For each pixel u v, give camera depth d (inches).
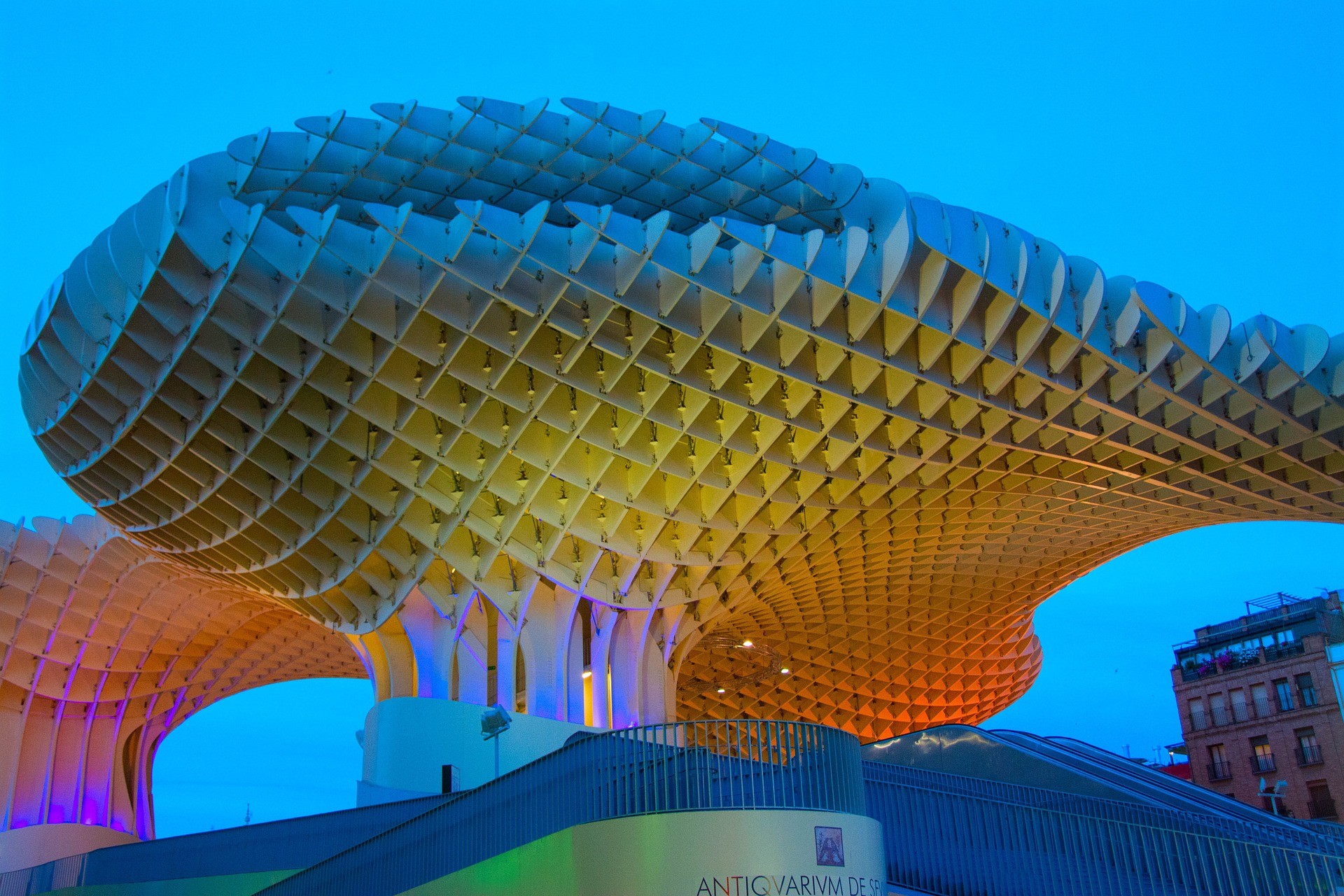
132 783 2121.1
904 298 1133.1
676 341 1227.9
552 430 1354.6
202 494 1453.0
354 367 1243.2
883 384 1273.4
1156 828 768.9
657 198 1223.5
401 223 1100.5
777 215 1226.0
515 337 1227.9
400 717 1353.3
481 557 1441.9
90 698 1995.6
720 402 1325.0
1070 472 1439.5
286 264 1159.0
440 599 1467.8
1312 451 1389.0
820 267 1113.4
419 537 1427.2
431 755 1323.8
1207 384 1283.2
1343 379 1248.2
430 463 1365.7
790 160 1139.3
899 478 1393.9
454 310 1202.0
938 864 818.2
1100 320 1201.4
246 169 1161.4
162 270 1155.9
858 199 1153.4
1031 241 1165.7
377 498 1408.7
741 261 1134.4
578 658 1459.2
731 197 1222.3
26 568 1831.9
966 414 1289.4
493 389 1274.6
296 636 2101.4
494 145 1159.0
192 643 2054.6
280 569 1587.1
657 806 657.6
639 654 1477.6
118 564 1840.6
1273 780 2113.7
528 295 1176.2
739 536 1486.2
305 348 1254.3
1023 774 979.9
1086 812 836.6
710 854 628.1
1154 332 1208.2
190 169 1149.1
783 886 623.5
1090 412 1325.0
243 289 1163.3
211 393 1286.9
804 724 695.7
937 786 892.0
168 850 1346.0
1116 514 1627.7
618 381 1267.2
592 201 1225.4
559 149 1157.7
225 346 1248.8
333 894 925.2
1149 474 1441.9
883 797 864.3
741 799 649.6
